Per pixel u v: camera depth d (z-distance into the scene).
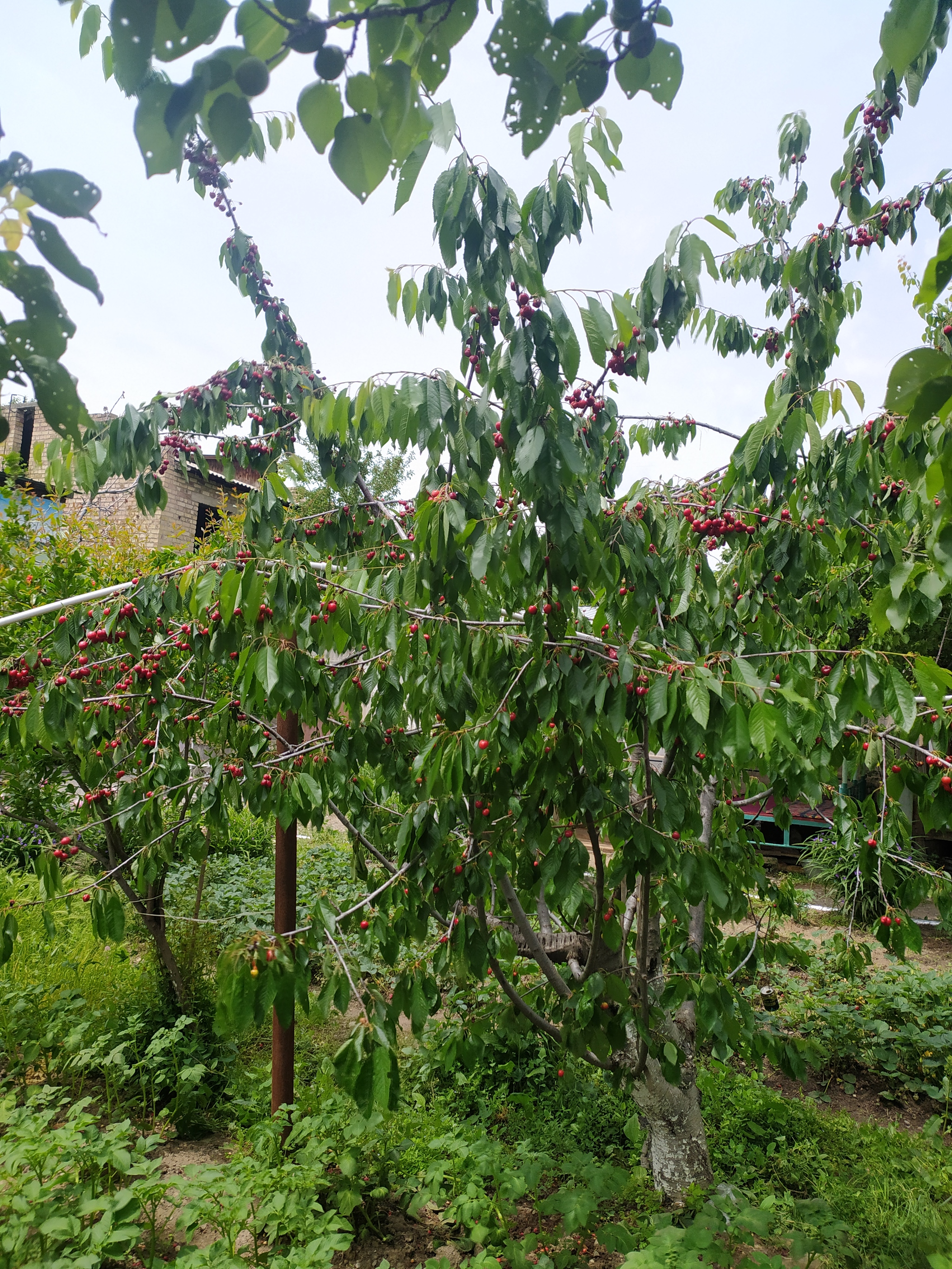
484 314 1.74
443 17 0.83
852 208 2.82
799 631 2.55
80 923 4.59
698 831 2.12
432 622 2.06
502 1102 3.49
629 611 1.96
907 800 7.04
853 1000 4.63
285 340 3.96
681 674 1.63
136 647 2.48
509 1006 2.69
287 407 3.72
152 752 2.94
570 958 3.08
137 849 3.90
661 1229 2.39
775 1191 2.98
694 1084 2.98
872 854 2.19
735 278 3.79
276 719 3.08
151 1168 2.29
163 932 3.90
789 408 2.18
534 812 1.92
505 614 2.43
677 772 2.36
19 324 0.77
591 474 1.95
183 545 7.15
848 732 2.20
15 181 0.73
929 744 1.94
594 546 1.70
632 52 0.89
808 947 5.22
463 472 1.70
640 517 2.05
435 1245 2.65
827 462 2.36
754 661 2.32
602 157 1.58
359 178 0.91
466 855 2.21
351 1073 1.57
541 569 1.74
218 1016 1.54
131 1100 3.38
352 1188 2.61
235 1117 3.39
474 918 2.11
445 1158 2.75
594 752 1.83
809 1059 2.51
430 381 1.67
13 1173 2.25
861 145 2.77
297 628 2.33
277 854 2.98
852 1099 3.91
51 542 4.58
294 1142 2.79
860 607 3.12
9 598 4.23
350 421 2.05
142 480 3.09
